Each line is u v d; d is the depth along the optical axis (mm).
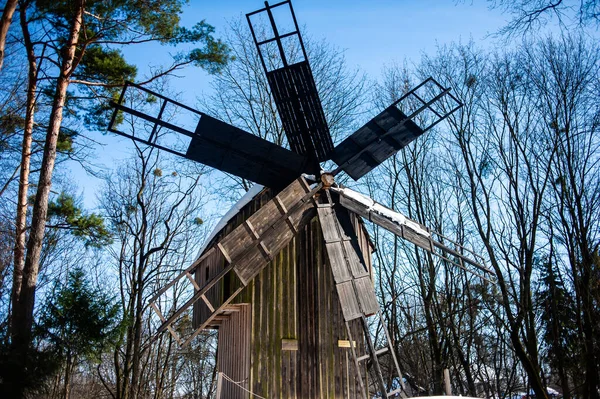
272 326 13406
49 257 28719
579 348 22094
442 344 26578
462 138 26594
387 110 15117
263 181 14086
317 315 13852
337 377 13477
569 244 23188
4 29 15555
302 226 13758
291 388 13039
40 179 16328
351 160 14266
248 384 12781
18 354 14703
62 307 19125
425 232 14609
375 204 14312
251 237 12789
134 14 18500
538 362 22734
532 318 22391
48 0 17156
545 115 24562
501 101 25750
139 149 26750
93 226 20781
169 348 31266
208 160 13633
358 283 12969
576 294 22203
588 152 23703
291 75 13859
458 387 26922
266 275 13781
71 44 17156
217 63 20141
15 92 19734
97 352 19781
